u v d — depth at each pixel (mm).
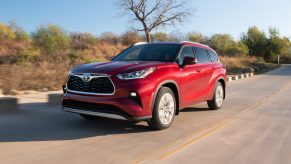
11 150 5246
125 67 6371
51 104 9336
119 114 6102
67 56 24281
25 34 38750
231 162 4945
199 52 8414
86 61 23656
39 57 22266
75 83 6543
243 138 6277
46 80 13641
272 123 7660
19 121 7234
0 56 22375
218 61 9375
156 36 41594
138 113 6152
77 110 6477
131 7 30922
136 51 7922
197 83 7938
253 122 7742
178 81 7086
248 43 70188
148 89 6262
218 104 9250
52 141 5773
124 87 6105
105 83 6188
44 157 4949
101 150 5340
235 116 8453
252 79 22734
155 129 6703
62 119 7523
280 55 70438
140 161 4879
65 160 4840
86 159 4898
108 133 6383
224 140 6113
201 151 5430
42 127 6734
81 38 33531
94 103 6230
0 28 36469
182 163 4844
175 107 7035
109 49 31859
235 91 14711
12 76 13750
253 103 10859
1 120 7289
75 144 5625
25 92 11211
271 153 5395
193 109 9336
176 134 6465
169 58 7340
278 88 16219
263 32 70188
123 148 5480
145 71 6355
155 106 6465
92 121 7363
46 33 28688
